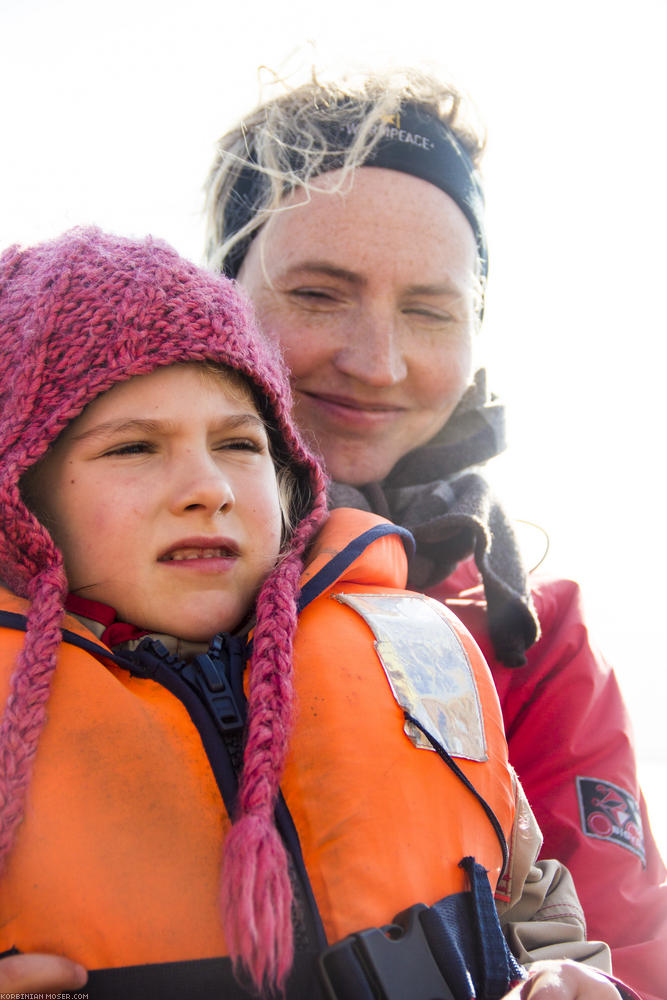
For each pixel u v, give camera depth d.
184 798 1.10
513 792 1.36
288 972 1.02
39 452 1.26
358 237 1.74
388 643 1.33
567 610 1.98
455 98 1.99
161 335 1.30
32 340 1.29
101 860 1.04
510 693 1.83
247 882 0.99
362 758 1.18
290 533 1.54
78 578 1.29
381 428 1.86
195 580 1.29
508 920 1.43
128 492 1.27
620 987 1.18
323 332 1.79
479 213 1.96
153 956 1.00
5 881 1.02
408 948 1.04
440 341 1.85
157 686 1.22
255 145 1.96
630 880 1.63
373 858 1.12
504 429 2.07
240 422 1.37
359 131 1.80
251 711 1.17
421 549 1.88
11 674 1.14
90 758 1.10
